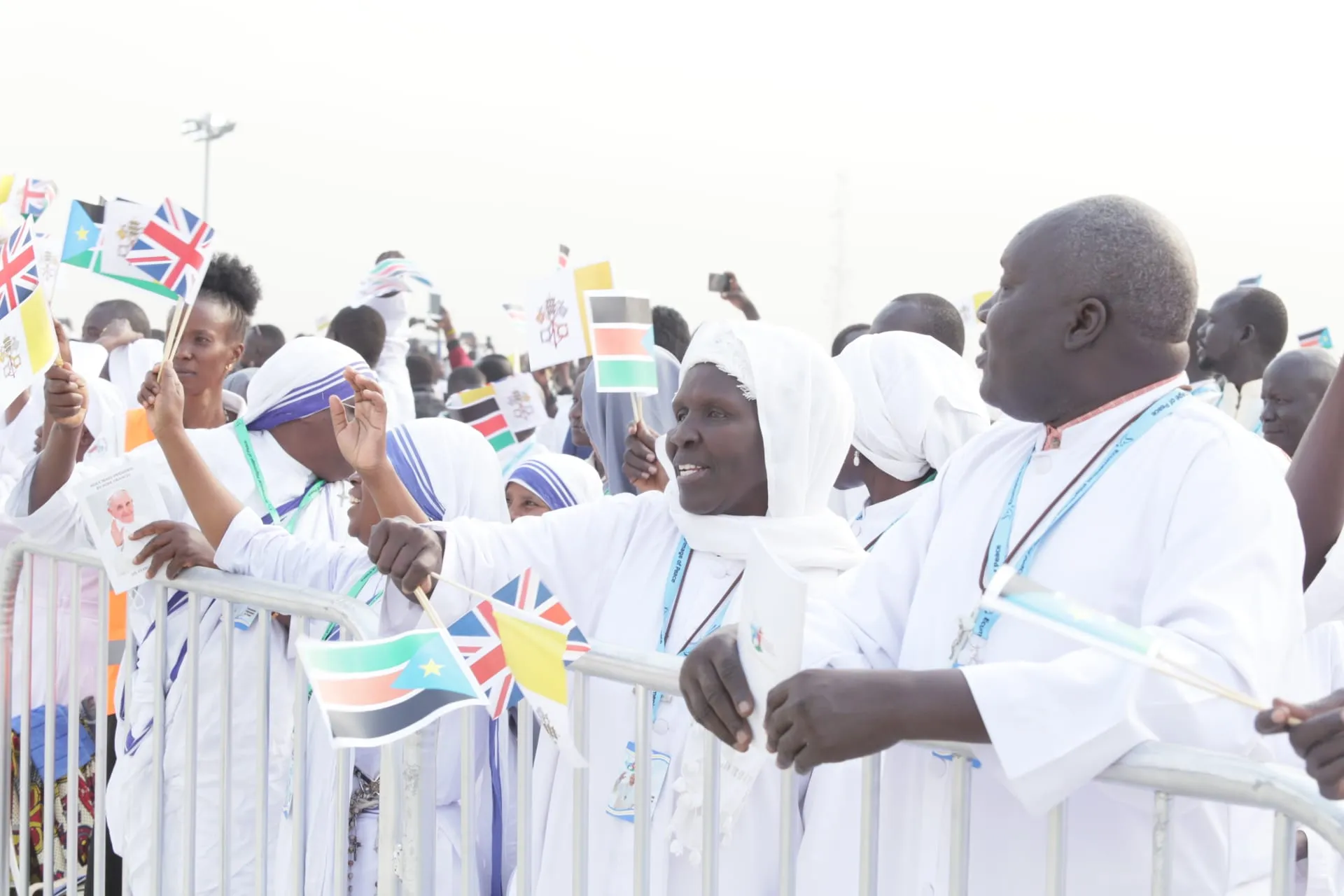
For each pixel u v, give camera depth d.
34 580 3.92
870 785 2.06
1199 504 1.87
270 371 3.67
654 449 3.75
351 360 3.74
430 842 2.71
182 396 3.29
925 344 3.56
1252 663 1.73
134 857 3.57
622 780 2.63
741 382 2.68
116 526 3.24
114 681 4.25
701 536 2.70
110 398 5.44
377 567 2.74
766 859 2.52
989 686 1.75
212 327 4.09
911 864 2.22
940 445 3.38
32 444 5.41
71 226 3.46
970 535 2.17
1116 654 1.62
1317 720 1.54
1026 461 2.17
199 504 3.29
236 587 3.09
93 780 4.29
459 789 3.10
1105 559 1.96
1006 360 2.09
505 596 2.38
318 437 3.67
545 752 2.79
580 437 4.82
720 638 2.00
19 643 4.19
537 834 2.77
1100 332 2.02
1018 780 1.72
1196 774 1.67
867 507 3.60
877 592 2.33
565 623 2.30
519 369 14.01
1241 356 5.29
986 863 2.05
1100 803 1.96
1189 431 1.96
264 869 3.06
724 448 2.66
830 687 1.76
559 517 2.92
